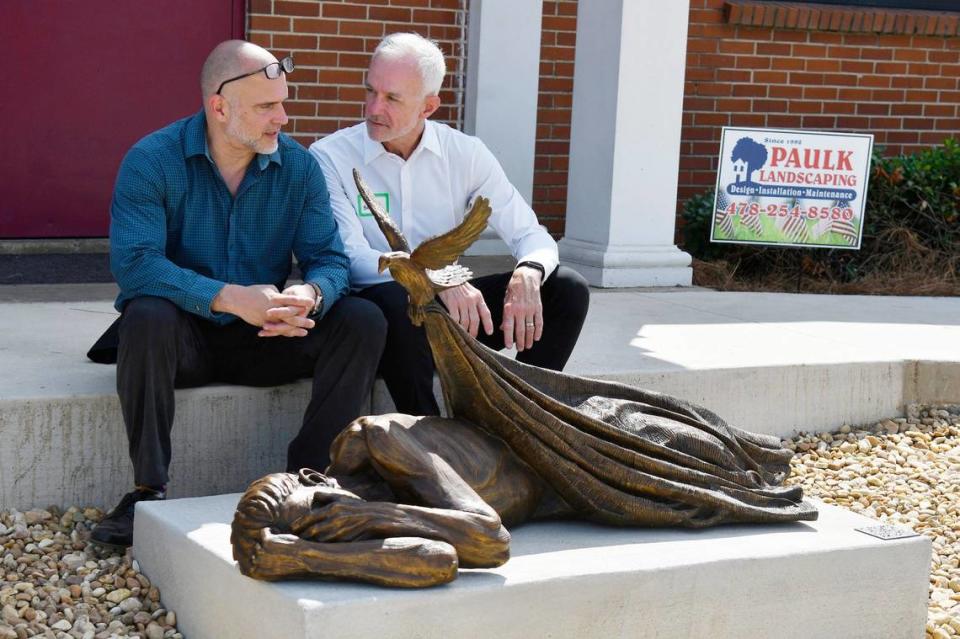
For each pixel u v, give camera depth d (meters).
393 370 4.20
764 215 7.38
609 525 3.62
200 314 3.85
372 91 4.32
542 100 8.39
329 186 4.45
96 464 4.12
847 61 9.05
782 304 6.75
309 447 4.01
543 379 3.66
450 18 8.03
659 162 7.14
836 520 3.82
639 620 3.29
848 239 7.45
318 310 3.94
